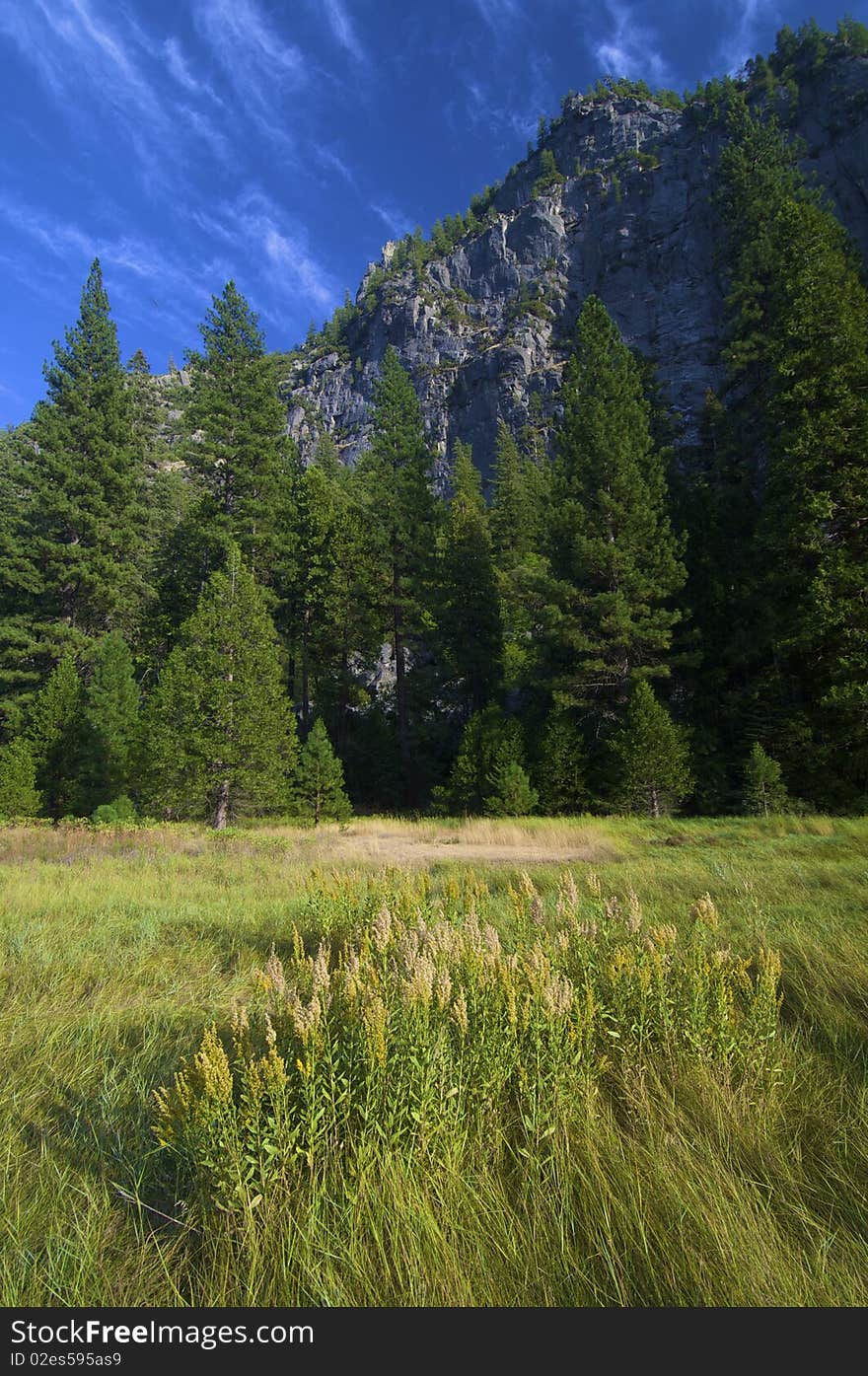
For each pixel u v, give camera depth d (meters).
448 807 23.73
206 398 33.19
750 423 27.98
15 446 37.16
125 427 34.44
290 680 32.81
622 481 22.61
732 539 24.53
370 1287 1.79
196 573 31.98
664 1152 2.31
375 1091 2.41
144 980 4.73
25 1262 1.89
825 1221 2.04
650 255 79.19
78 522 31.56
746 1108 2.63
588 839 15.22
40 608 30.97
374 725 30.77
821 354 18.67
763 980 3.11
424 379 96.94
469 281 110.88
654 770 18.86
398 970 3.23
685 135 88.06
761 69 80.88
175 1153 2.46
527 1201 2.12
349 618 31.84
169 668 19.44
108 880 9.98
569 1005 2.84
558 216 100.62
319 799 21.83
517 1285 1.81
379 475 36.22
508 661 29.98
